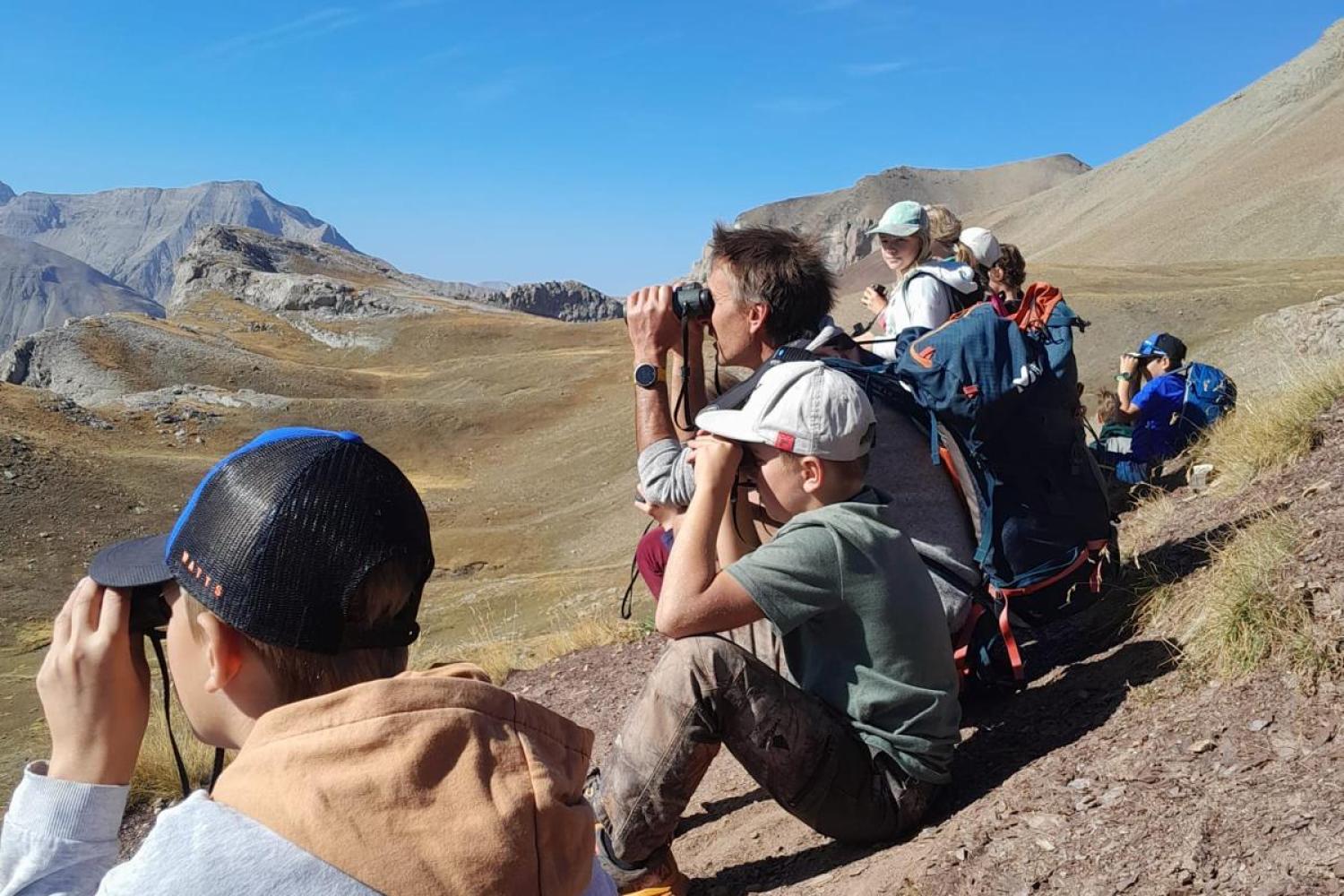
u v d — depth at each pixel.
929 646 3.26
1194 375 7.23
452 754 1.32
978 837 3.11
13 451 59.00
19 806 1.44
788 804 3.20
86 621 1.47
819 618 3.22
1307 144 153.88
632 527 50.59
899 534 3.27
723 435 3.21
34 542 50.09
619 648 7.62
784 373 3.22
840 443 3.18
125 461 63.34
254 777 1.29
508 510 60.47
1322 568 3.52
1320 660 3.13
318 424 80.50
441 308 136.50
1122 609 4.48
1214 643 3.52
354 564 1.34
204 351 105.56
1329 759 2.78
